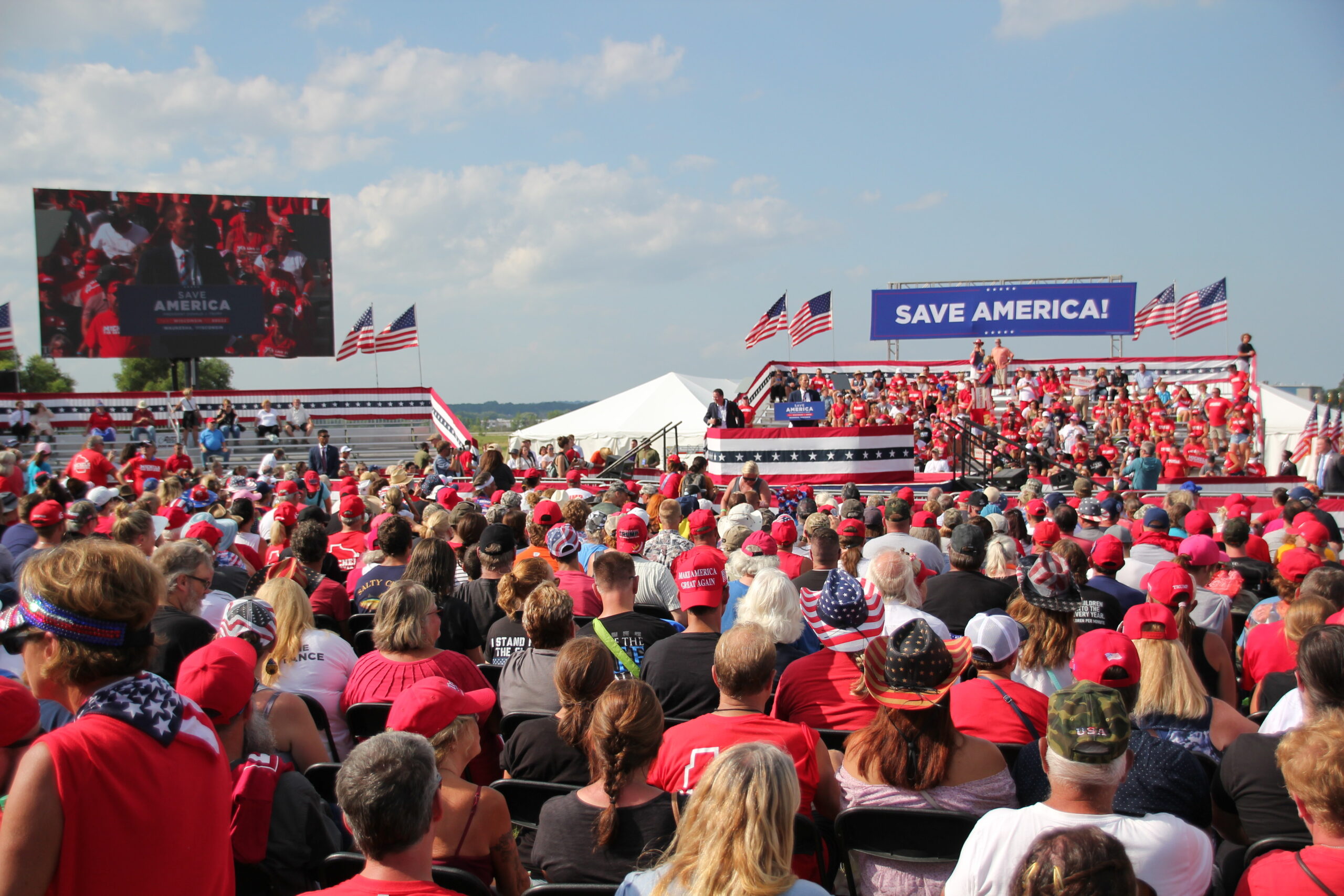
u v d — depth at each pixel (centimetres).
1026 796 340
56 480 996
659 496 1038
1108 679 340
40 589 224
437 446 2678
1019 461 2150
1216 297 3209
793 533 762
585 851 304
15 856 203
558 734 375
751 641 342
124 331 2722
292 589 468
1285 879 251
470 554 659
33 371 6875
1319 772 247
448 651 448
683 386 2923
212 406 2994
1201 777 330
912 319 3478
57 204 2655
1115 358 3544
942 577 601
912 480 1748
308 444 2886
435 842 304
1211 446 2702
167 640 413
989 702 392
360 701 433
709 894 212
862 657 351
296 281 2822
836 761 373
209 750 238
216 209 2758
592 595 623
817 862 337
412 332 2966
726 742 332
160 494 1107
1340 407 2977
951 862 317
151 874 218
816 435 1719
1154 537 768
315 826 319
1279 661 519
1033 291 3428
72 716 347
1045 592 429
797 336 2769
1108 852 180
